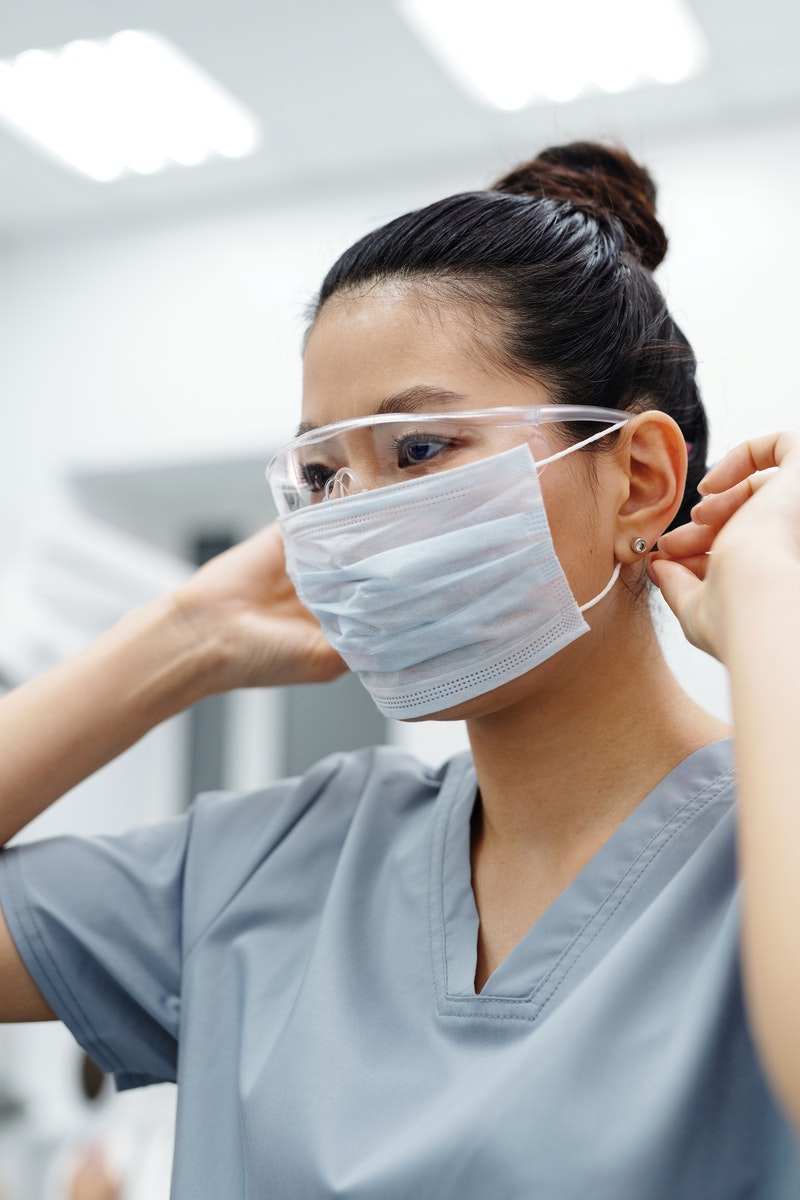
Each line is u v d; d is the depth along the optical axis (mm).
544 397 887
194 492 3369
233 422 3057
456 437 870
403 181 3004
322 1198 776
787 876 535
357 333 893
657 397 950
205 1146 911
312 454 927
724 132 2754
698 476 987
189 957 1004
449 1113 757
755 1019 530
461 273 899
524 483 854
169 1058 1045
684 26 2434
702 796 864
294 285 3059
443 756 2980
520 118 2756
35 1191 2520
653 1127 690
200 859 1054
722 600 667
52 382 3250
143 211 3223
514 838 917
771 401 2607
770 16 2381
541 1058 741
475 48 2514
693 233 2725
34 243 3344
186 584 1131
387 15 2391
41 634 2367
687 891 790
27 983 1021
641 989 756
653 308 979
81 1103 2836
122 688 1079
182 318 3152
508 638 865
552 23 2438
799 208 2672
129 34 2533
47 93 2746
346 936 926
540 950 834
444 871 941
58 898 1025
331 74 2613
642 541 888
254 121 2801
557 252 915
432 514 865
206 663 1115
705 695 2373
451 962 877
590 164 1096
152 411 3141
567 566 872
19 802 1047
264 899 1004
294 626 1146
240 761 3305
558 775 898
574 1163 696
